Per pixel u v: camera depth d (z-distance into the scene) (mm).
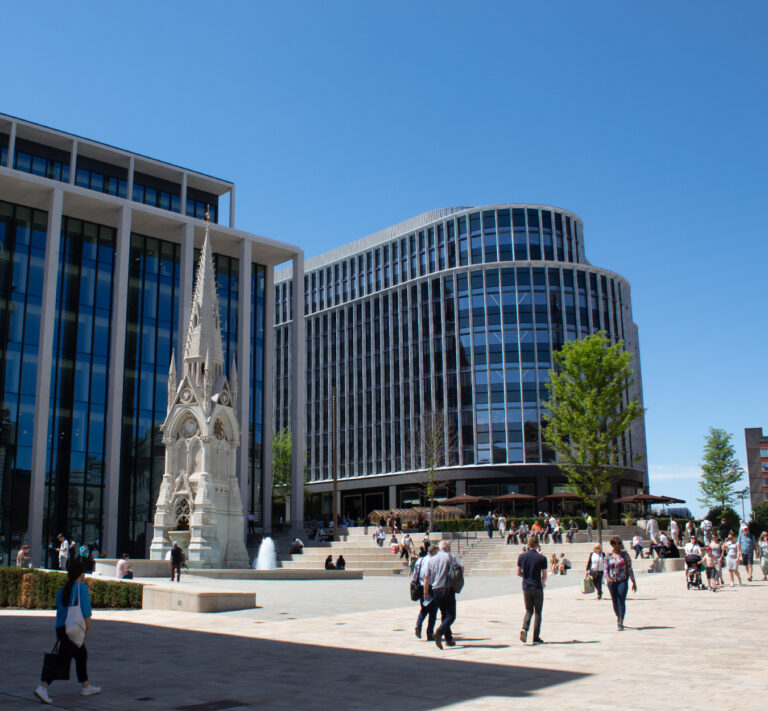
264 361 59969
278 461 82562
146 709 9125
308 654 13258
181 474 36562
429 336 87875
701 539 38469
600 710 8477
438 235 90375
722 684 9898
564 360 50750
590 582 24781
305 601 23859
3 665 12680
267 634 16188
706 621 17047
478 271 85438
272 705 9219
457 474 80375
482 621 17781
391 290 93812
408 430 88125
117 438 48062
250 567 39312
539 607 13883
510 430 80375
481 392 82500
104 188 57688
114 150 56531
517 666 11516
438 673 11109
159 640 15562
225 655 13375
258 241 57531
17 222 49625
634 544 40125
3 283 47906
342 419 97125
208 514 35500
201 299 38531
